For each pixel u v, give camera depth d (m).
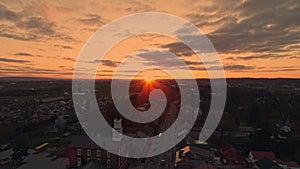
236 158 71.75
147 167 64.88
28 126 113.69
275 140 89.38
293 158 75.94
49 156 75.19
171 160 68.81
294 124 109.38
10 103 195.12
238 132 102.62
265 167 62.72
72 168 62.22
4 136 102.44
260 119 115.31
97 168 56.66
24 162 70.00
